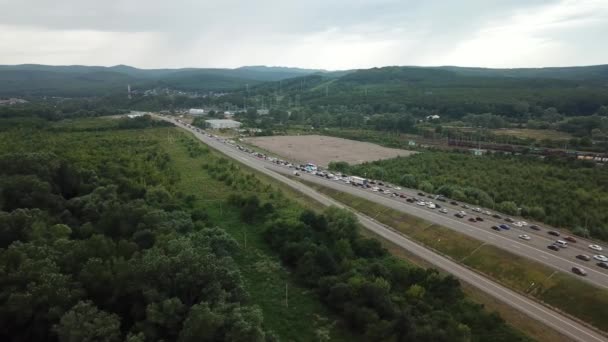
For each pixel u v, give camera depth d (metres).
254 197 158.38
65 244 98.81
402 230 156.12
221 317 76.06
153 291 82.19
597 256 124.81
